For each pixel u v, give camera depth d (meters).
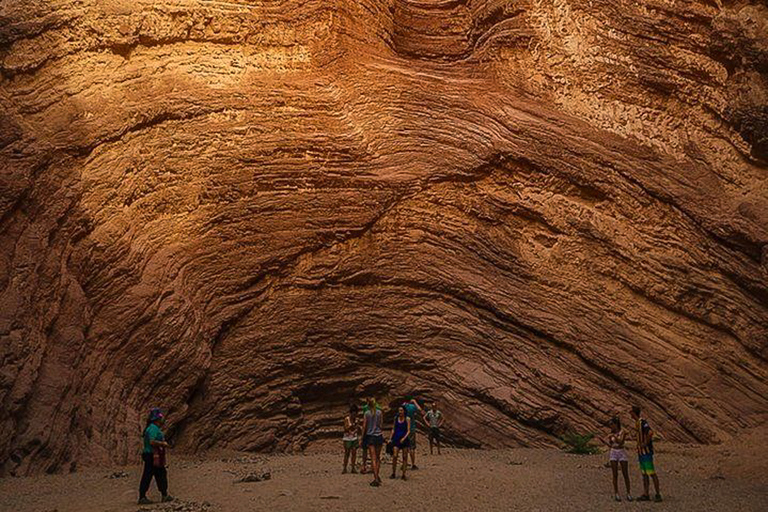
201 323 16.36
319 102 19.22
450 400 17.17
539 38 20.03
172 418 15.18
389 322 17.97
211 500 9.52
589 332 16.64
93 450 12.87
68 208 14.23
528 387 16.59
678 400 15.53
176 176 17.08
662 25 18.55
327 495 9.79
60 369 12.86
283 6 19.88
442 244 18.50
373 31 21.31
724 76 17.77
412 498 9.77
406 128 19.39
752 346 15.57
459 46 23.28
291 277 17.95
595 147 18.05
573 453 15.01
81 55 16.27
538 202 18.14
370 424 10.82
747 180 16.84
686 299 16.38
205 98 17.97
